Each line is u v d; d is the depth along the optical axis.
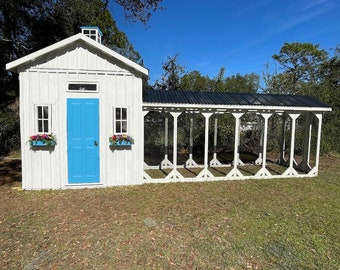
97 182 6.73
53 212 4.92
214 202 5.69
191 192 6.44
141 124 6.90
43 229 4.16
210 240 3.88
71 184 6.58
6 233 4.01
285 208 5.38
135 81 6.74
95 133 6.62
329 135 12.96
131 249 3.57
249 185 7.25
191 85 15.88
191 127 10.03
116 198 5.83
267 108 7.72
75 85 6.48
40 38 13.82
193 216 4.83
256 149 14.18
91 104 6.55
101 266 3.15
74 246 3.63
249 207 5.41
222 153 13.41
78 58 6.40
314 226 4.48
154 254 3.45
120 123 6.76
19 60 5.94
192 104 7.22
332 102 13.70
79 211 4.98
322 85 15.66
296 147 12.91
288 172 8.38
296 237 4.04
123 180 6.93
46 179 6.46
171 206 5.36
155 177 8.19
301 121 13.02
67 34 14.07
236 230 4.25
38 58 6.20
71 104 6.45
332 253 3.57
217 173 8.90
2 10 12.20
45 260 3.27
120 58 6.43
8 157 10.96
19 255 3.38
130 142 6.71
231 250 3.59
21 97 6.17
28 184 6.38
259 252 3.55
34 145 6.24
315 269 3.17
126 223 4.44
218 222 4.57
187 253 3.49
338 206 5.57
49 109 6.34
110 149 6.75
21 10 12.40
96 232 4.07
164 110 7.36
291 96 9.20
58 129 6.42
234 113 7.88
